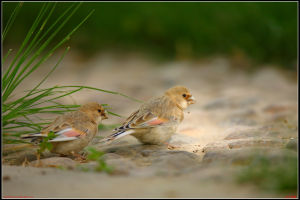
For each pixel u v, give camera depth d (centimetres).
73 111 981
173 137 1070
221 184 617
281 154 707
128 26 2494
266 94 1591
